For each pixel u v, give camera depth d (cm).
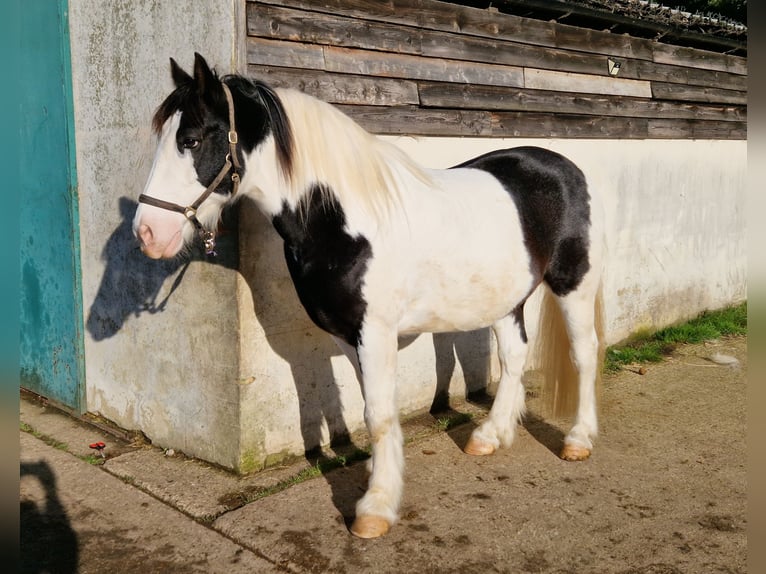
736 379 439
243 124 221
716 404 393
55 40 353
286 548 237
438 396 386
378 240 237
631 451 325
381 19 333
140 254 329
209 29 279
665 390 418
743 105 622
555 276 309
